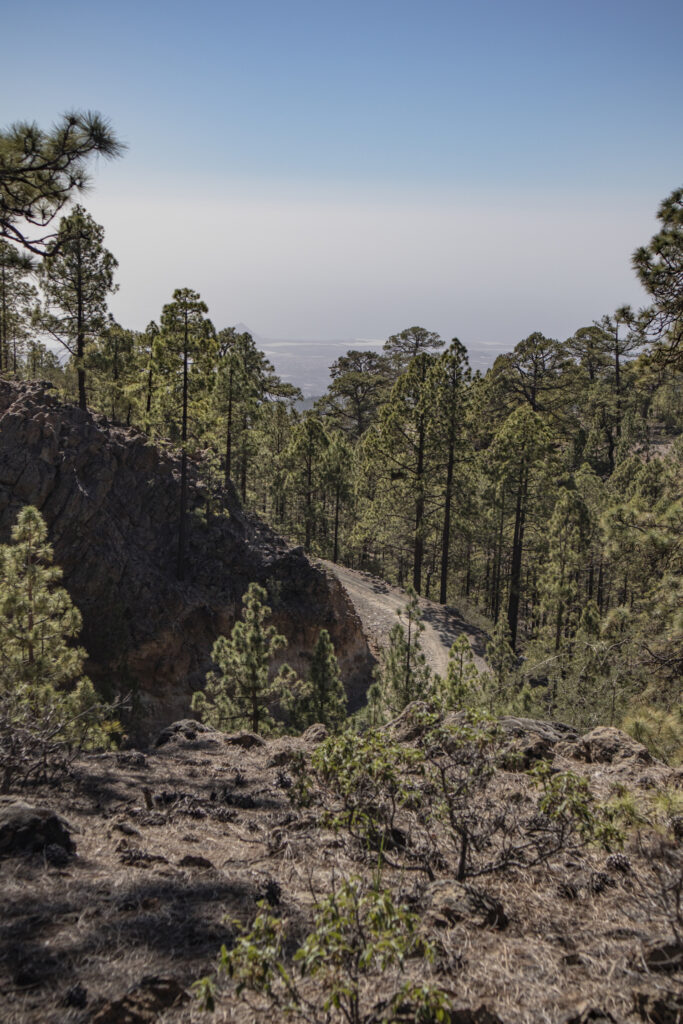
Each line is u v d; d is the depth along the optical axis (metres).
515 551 42.66
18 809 5.23
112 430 31.61
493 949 3.84
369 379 82.38
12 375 35.84
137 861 5.02
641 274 12.26
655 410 82.38
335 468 49.81
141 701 24.70
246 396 40.44
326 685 17.72
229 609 28.98
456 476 43.06
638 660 13.43
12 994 3.17
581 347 77.81
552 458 52.62
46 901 4.18
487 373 72.00
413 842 5.42
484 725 5.20
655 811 6.16
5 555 13.33
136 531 29.22
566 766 7.52
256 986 2.86
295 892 4.65
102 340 34.19
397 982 3.35
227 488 34.81
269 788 7.45
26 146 9.41
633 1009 3.30
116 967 3.47
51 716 7.32
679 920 4.06
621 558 14.31
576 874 4.95
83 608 25.84
